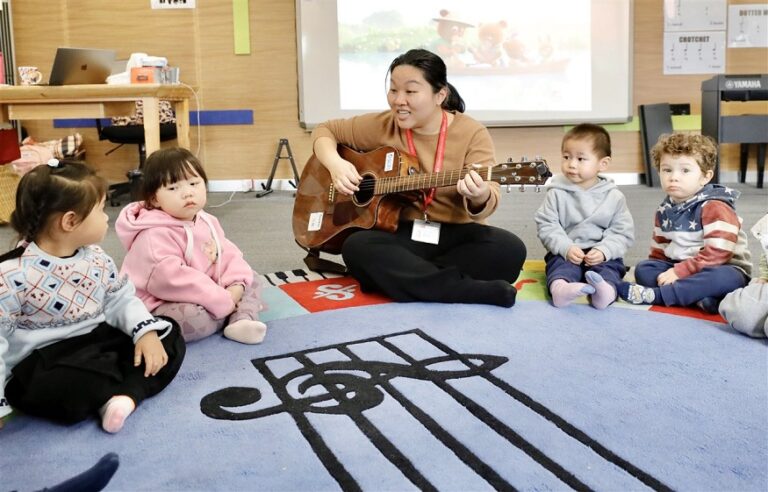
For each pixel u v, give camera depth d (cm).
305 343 145
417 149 194
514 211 355
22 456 100
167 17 463
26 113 310
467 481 90
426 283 172
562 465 93
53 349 114
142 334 121
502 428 104
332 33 464
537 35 472
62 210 112
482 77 476
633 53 476
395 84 183
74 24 461
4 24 452
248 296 163
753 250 241
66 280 117
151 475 93
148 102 298
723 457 96
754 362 131
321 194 210
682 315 164
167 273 146
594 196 196
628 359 133
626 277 203
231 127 477
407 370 128
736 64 479
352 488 88
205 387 122
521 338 146
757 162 471
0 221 332
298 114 476
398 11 467
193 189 153
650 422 106
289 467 94
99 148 473
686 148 177
